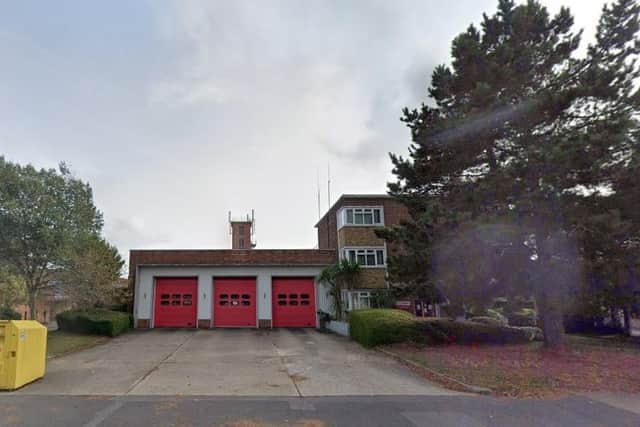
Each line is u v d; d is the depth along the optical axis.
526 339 14.62
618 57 11.99
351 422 5.86
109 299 19.62
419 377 9.27
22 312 25.28
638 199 10.50
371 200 23.56
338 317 21.27
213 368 10.16
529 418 6.16
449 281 12.66
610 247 10.24
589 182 10.87
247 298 22.33
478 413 6.39
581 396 7.54
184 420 5.86
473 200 11.91
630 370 9.72
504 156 12.46
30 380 8.30
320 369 10.14
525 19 12.53
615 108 11.39
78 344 14.33
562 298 11.25
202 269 22.31
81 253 17.95
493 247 11.55
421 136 14.16
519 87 12.38
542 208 10.36
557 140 10.52
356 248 22.72
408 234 14.11
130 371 9.70
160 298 21.91
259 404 6.81
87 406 6.58
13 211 15.85
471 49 12.97
